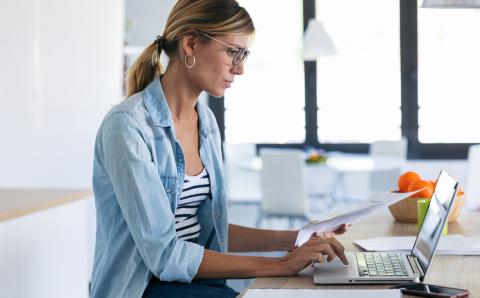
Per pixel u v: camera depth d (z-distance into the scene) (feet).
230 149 23.54
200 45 6.86
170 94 7.07
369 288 5.65
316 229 6.60
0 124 16.06
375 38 25.67
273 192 19.30
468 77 24.98
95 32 18.48
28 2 16.56
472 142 25.13
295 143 26.66
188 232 7.17
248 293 5.38
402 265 6.14
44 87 17.11
